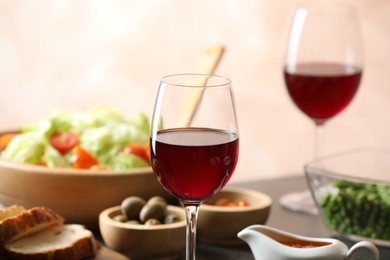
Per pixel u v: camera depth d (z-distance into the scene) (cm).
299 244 132
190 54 369
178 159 116
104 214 159
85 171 167
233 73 360
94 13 392
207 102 121
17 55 418
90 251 148
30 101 420
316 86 187
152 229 150
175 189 120
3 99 427
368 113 313
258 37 347
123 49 388
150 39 379
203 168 117
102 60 395
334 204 163
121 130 199
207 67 180
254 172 365
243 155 367
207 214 159
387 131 307
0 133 207
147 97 386
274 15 338
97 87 400
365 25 307
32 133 196
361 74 192
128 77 390
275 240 133
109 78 395
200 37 365
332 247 126
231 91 122
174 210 161
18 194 170
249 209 159
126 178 167
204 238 164
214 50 183
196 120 122
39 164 192
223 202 170
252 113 359
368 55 308
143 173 168
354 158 179
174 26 371
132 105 392
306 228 172
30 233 153
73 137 197
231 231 160
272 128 352
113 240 153
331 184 164
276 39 340
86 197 167
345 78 187
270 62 345
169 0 370
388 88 303
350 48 190
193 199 121
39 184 167
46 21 406
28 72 418
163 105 120
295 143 345
